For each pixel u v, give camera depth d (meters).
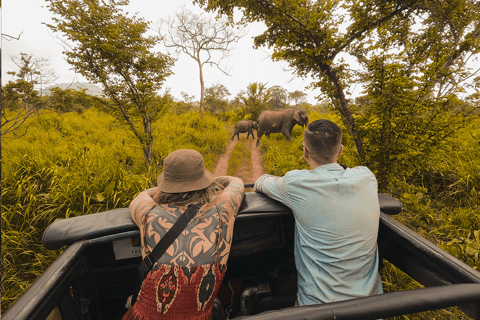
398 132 2.81
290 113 9.66
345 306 0.75
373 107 2.95
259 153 8.52
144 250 0.96
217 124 13.45
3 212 2.89
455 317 1.71
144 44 4.78
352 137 3.39
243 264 1.48
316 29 2.99
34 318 0.81
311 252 1.14
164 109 5.33
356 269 1.07
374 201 1.13
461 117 2.54
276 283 1.50
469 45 2.60
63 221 1.17
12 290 2.15
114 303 1.36
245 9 3.06
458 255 2.35
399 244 1.24
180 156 1.03
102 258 1.25
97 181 3.43
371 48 2.65
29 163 3.78
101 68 4.43
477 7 2.67
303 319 0.72
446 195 3.54
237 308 1.53
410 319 1.73
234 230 1.39
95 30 4.25
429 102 2.61
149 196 1.16
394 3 2.74
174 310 0.90
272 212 1.27
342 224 1.07
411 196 3.30
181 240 0.95
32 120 8.95
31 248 2.61
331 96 3.40
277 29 3.15
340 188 1.09
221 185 1.34
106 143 6.95
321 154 1.19
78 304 1.18
